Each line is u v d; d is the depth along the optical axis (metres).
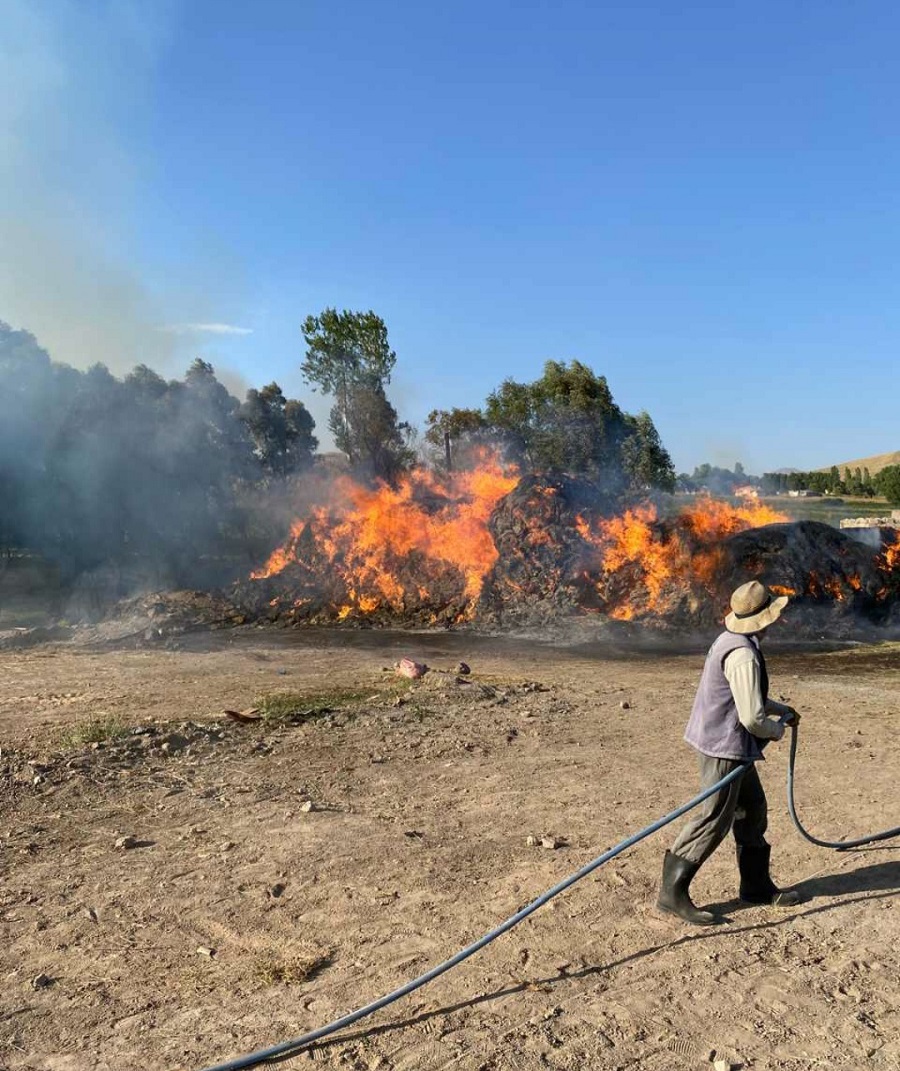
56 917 4.88
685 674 13.88
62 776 7.56
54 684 12.84
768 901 4.87
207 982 4.14
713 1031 3.64
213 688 12.13
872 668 14.61
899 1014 3.74
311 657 15.80
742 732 4.54
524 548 21.20
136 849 5.92
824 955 4.27
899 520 52.84
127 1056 3.55
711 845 4.57
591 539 21.19
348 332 44.28
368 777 7.57
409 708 10.27
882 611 19.78
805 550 19.89
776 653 16.69
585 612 20.17
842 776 7.40
